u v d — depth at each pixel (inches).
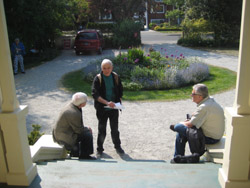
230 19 823.1
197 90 135.1
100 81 165.8
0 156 93.7
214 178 99.0
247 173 86.8
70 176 103.9
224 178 89.5
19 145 91.2
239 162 85.9
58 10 650.2
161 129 221.8
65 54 693.3
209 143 136.4
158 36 1236.5
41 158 133.6
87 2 893.2
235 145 84.6
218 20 813.9
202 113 133.0
